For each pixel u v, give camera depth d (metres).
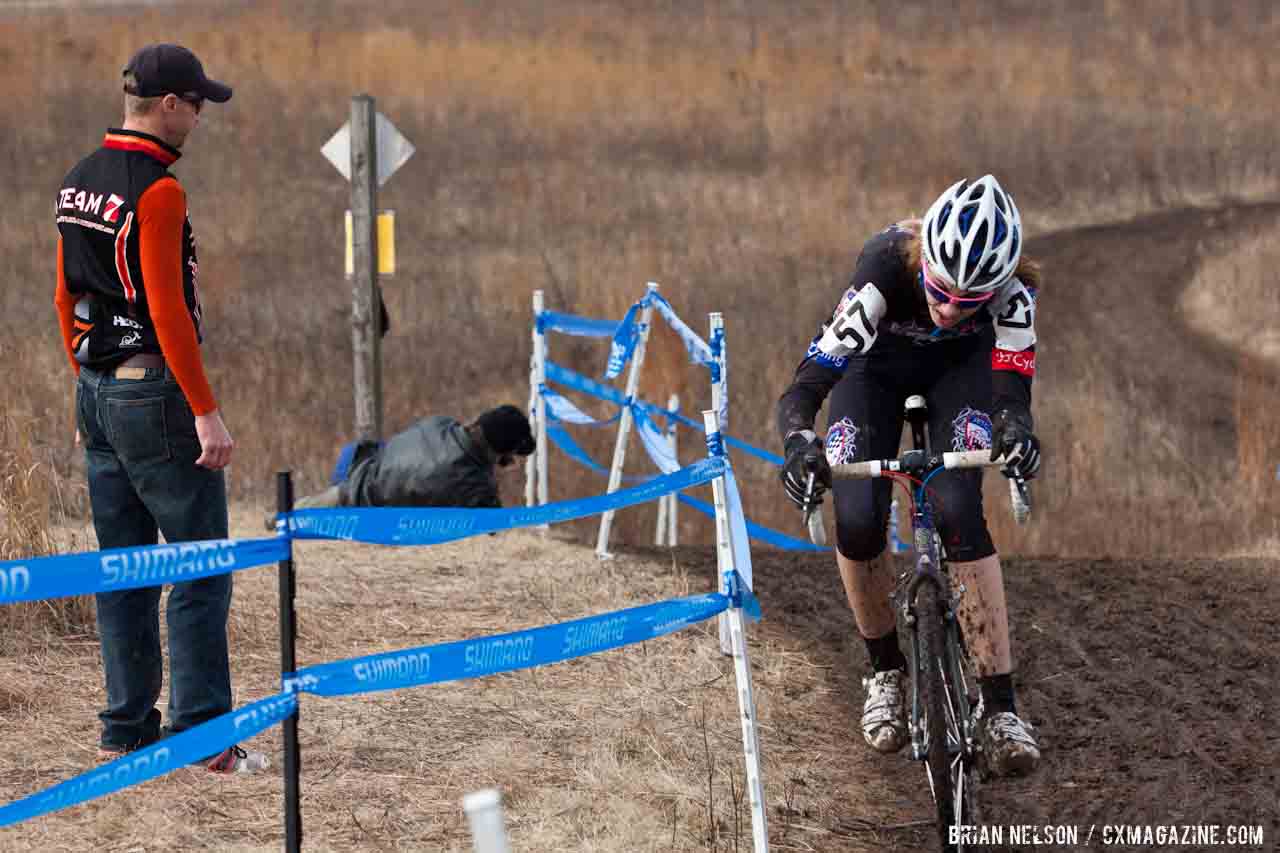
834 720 19.45
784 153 93.44
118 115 86.50
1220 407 50.12
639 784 16.34
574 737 17.88
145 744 16.16
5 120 82.81
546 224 74.00
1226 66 126.25
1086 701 20.06
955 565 15.41
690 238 72.00
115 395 15.22
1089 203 87.25
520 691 19.53
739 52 125.19
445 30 128.12
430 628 22.25
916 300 15.48
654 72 114.56
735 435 43.97
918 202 82.69
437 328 54.69
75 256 15.19
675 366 44.12
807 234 74.19
